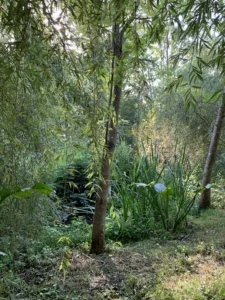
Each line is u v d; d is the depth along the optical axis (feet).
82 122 5.00
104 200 8.52
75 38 4.14
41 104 5.26
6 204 6.65
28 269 7.60
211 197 14.49
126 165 12.30
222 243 9.30
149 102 6.62
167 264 7.86
